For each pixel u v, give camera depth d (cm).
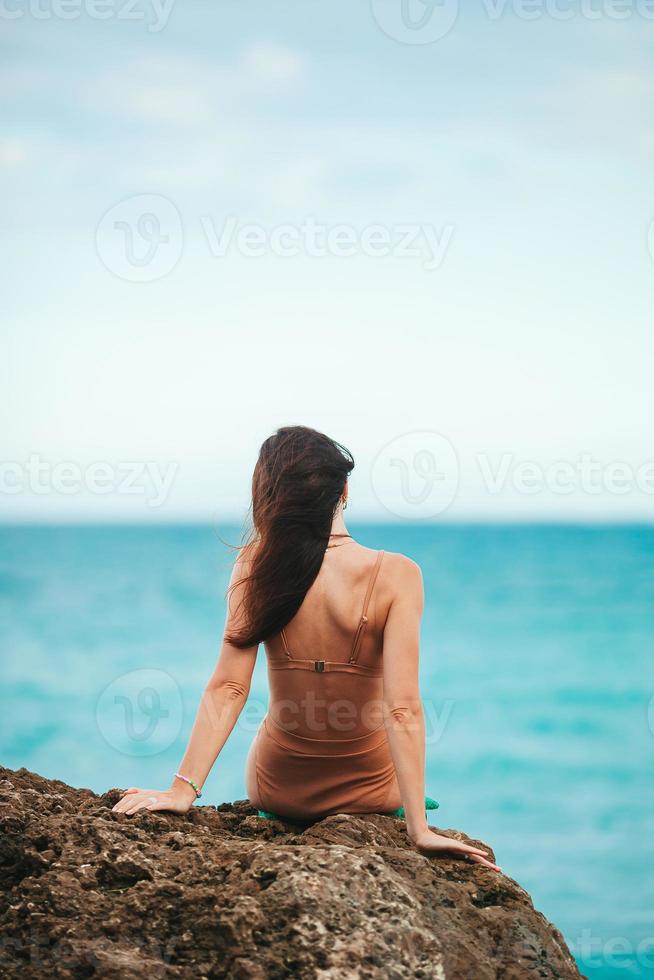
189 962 337
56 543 6188
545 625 4359
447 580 5259
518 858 2152
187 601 4769
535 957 374
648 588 5006
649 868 2070
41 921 347
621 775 2700
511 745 2955
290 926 336
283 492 457
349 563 455
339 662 453
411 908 351
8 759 2959
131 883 367
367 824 435
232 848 379
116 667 3984
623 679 3609
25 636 4256
